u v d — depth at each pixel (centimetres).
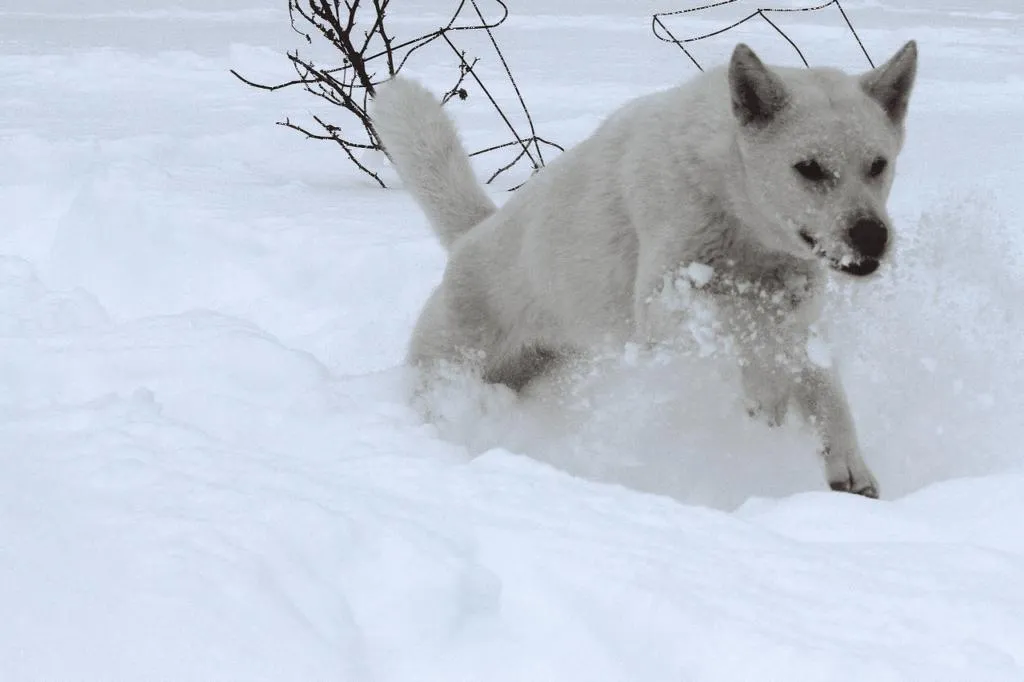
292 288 1316
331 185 1758
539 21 4266
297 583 465
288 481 579
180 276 1366
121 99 2595
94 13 4622
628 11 4681
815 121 744
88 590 446
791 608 465
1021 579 502
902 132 792
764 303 817
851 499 632
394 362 1153
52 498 541
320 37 3662
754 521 618
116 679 395
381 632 451
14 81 2839
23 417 679
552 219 896
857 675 408
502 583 486
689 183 793
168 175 1672
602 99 2491
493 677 422
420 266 1298
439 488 599
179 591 444
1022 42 3547
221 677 399
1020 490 625
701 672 421
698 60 3088
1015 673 411
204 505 532
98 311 1030
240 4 5084
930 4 5234
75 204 1503
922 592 480
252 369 852
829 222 732
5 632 418
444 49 3381
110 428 653
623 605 460
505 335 966
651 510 582
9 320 962
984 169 1593
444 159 1053
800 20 4272
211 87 2798
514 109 2388
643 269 816
